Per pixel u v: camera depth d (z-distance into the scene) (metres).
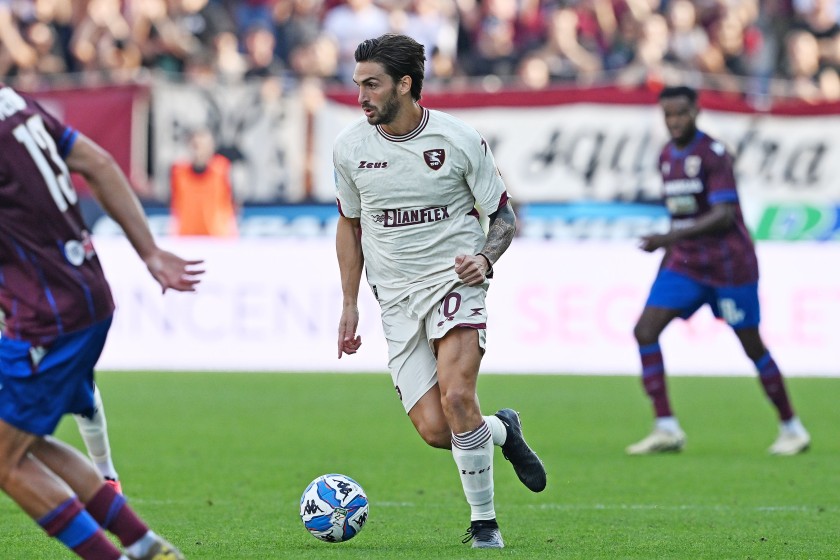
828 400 49.41
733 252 36.31
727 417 45.28
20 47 67.81
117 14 68.38
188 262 16.62
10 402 16.45
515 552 21.27
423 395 21.98
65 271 16.45
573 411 45.84
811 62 67.50
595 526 24.58
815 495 28.98
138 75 65.94
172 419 43.00
